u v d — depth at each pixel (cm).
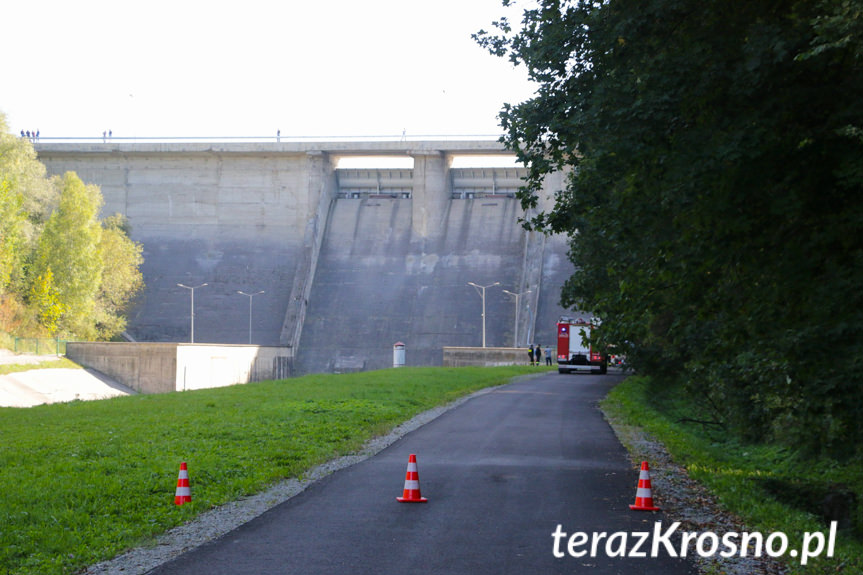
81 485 1434
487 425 2695
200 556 1014
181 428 2375
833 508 1727
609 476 1678
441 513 1278
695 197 1341
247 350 9106
